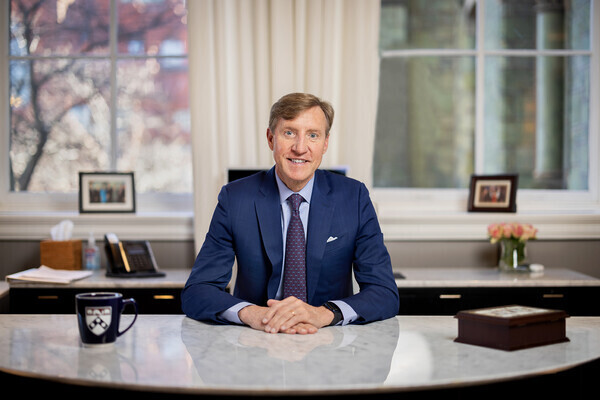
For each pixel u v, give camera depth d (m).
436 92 3.82
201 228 3.46
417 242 3.62
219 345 1.50
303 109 1.86
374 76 3.49
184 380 1.21
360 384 1.18
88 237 3.60
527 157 3.84
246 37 3.46
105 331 1.46
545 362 1.34
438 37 3.80
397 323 1.78
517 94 3.82
